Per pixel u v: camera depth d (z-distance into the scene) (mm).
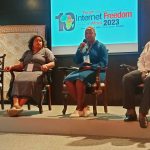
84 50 4273
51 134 3857
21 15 5648
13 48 5570
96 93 3992
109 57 5270
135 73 3621
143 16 5141
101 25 5309
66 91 4156
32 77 4316
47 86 4496
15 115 4074
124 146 3184
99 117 3910
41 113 4344
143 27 5141
